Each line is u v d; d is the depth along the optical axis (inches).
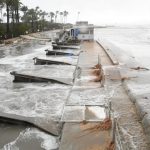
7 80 755.4
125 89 597.3
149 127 381.7
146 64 1098.7
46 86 672.4
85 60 999.0
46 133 395.9
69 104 495.8
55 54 1251.2
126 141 352.8
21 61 1131.9
